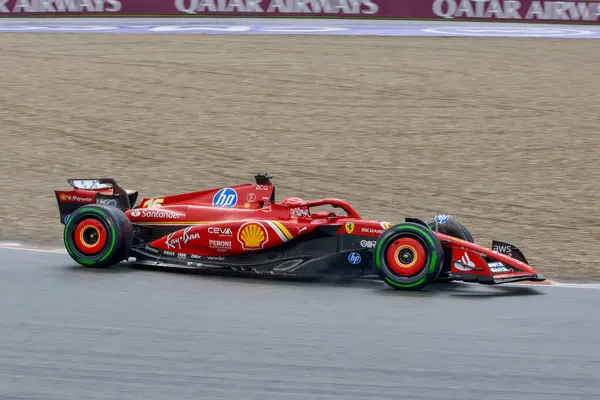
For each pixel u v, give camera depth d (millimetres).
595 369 17703
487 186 42500
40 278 24672
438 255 23781
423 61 79375
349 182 43000
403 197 40219
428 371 17375
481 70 75625
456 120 57750
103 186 28750
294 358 18000
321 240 25625
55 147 49781
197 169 45250
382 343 19141
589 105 62969
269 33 94812
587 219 36719
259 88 66875
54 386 16188
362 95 64875
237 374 17000
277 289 24250
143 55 80000
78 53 80625
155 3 103500
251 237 25672
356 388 16375
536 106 62312
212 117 57844
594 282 26562
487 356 18375
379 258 24359
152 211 27281
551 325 20891
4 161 46344
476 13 104812
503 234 33969
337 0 104438
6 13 102938
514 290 24922
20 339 18844
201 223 26688
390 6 104312
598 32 100938
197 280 25172
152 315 21000
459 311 22047
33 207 37094
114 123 55938
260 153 48906
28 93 64250
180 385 16359
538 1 105312
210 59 78312
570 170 46031
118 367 17250
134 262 27719
